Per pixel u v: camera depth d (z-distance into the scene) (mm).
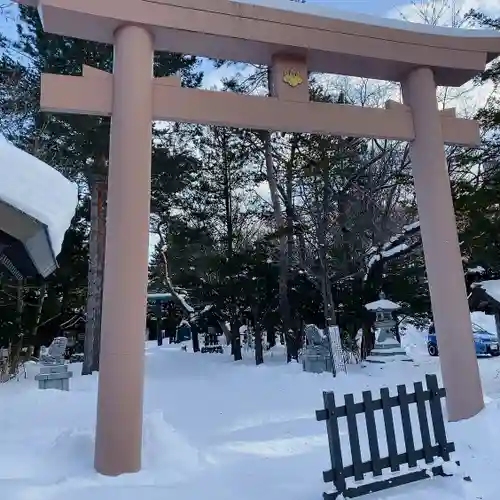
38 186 3008
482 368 12070
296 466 4562
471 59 6594
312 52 5871
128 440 4379
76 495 3777
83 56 13445
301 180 15375
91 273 13875
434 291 6156
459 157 12461
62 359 9930
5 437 5285
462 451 4707
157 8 5137
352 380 10430
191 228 18484
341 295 15195
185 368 15234
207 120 5379
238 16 5461
